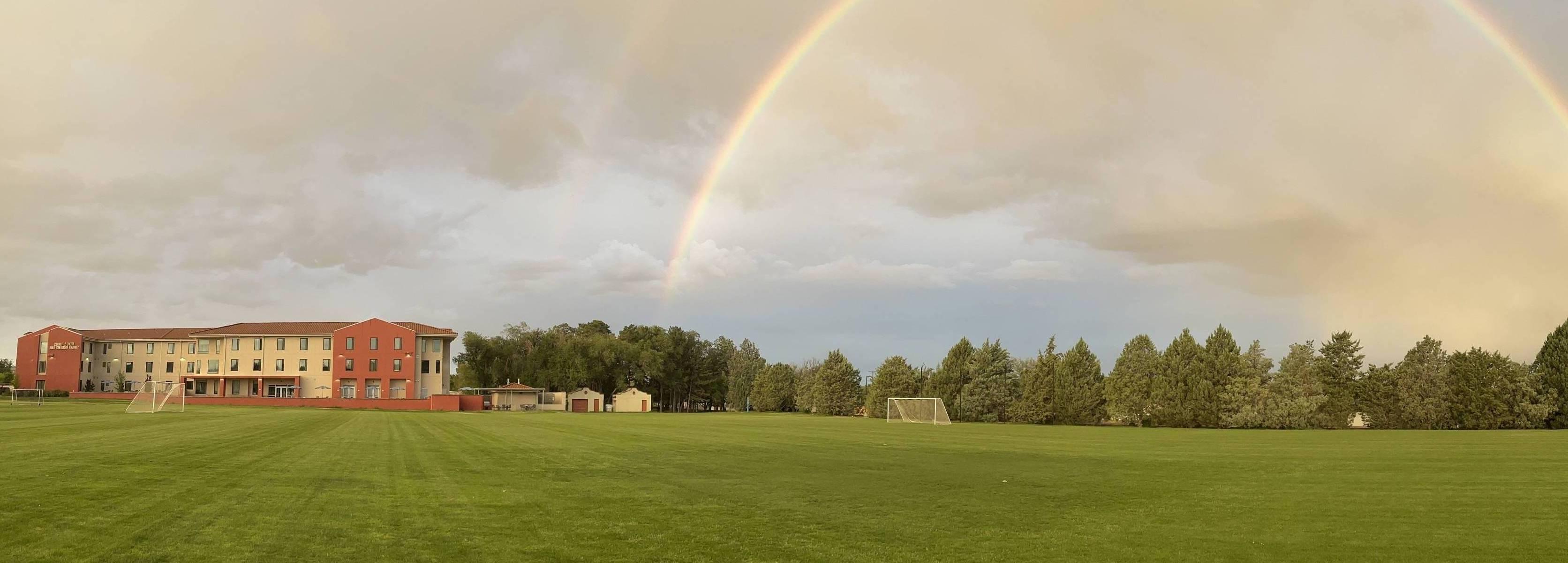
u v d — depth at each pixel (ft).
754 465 91.50
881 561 42.70
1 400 316.40
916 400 303.68
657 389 565.53
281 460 83.41
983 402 323.57
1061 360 302.25
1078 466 95.76
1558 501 65.98
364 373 417.08
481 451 103.30
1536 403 261.85
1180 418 270.05
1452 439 167.53
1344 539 49.75
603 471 81.97
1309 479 81.71
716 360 590.55
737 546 45.65
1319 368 277.03
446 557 40.65
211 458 82.99
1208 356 270.67
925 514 57.88
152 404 265.13
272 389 428.56
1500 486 76.38
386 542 43.45
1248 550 46.29
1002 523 54.65
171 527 44.96
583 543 44.98
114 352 456.45
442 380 432.66
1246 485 76.69
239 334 428.97
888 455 109.91
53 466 70.03
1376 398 268.41
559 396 449.89
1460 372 263.29
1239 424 262.26
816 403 405.18
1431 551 46.24
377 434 137.28
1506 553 45.60
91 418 166.20
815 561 42.50
